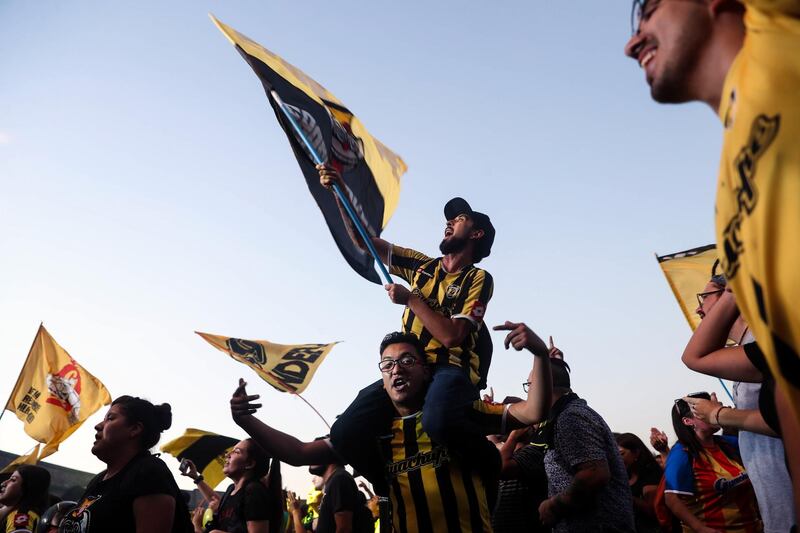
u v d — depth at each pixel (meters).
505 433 3.91
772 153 1.38
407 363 4.02
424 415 3.83
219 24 4.72
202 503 8.34
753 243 1.44
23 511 7.05
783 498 3.65
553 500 4.41
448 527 3.81
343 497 6.34
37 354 9.93
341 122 5.07
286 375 5.04
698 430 5.54
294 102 4.71
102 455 4.59
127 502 4.24
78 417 9.55
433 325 4.23
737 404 3.96
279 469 6.24
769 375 2.45
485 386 4.62
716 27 1.63
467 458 3.81
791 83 1.37
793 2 1.38
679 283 5.59
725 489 5.34
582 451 4.44
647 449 7.01
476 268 4.70
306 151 4.67
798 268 1.33
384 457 4.04
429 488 3.86
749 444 3.87
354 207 4.81
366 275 4.76
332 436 4.09
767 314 1.44
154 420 4.71
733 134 1.51
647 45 1.75
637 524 6.43
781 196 1.36
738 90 1.49
